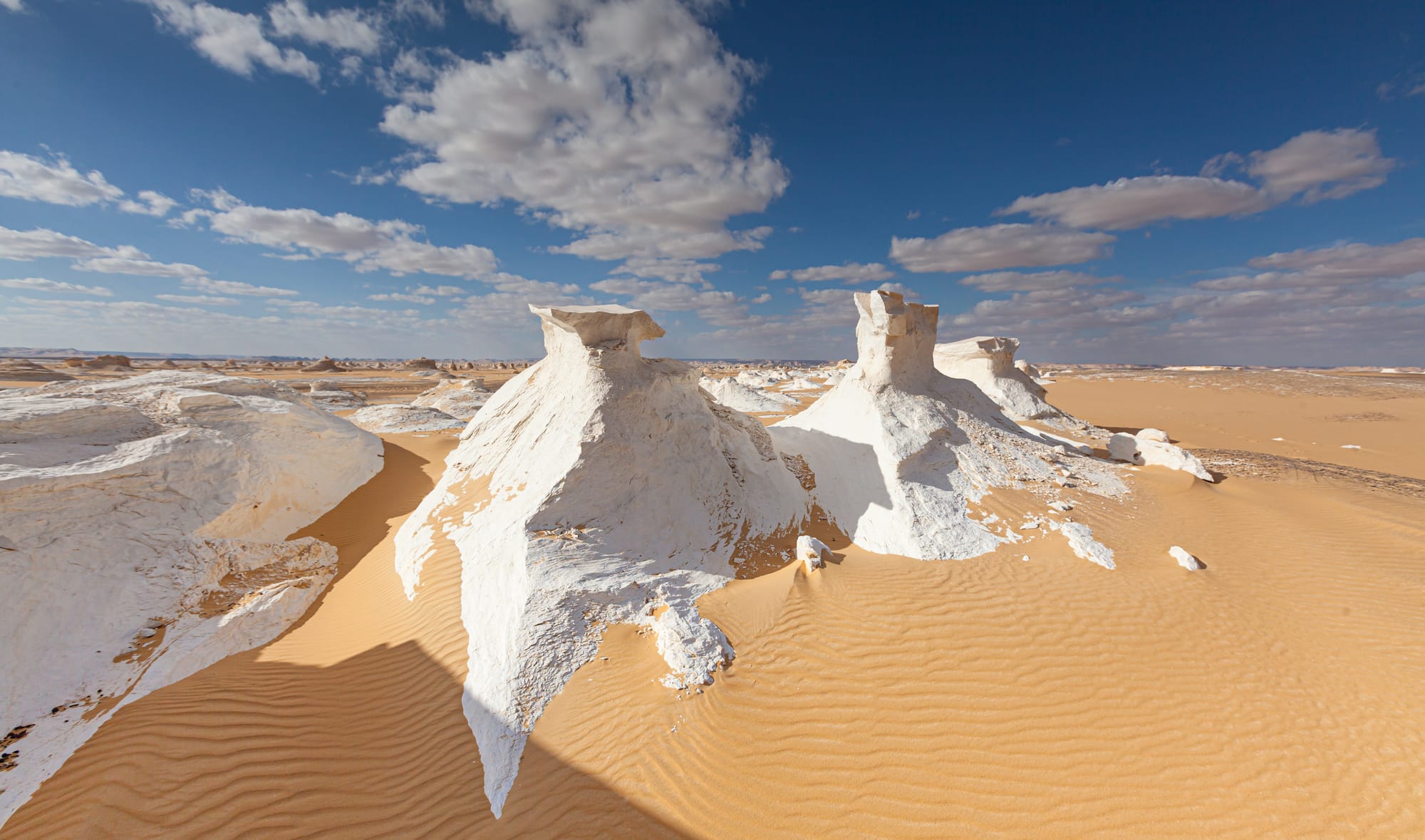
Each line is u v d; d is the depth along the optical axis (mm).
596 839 5172
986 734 6027
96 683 7199
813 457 13594
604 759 5938
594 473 9531
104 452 10039
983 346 23938
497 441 12359
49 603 7727
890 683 6750
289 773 6004
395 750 6328
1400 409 35531
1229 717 6152
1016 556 9828
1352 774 5434
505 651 7137
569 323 10508
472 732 6441
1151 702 6379
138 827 5375
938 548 10023
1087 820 5094
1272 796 5234
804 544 9391
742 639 7543
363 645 8133
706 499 10508
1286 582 9023
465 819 5508
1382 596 8523
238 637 8367
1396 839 4824
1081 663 7012
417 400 37062
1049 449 15000
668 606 7949
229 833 5383
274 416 13164
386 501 13938
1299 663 7016
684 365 11938
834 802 5406
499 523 9703
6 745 6211
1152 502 12703
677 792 5562
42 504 8445
